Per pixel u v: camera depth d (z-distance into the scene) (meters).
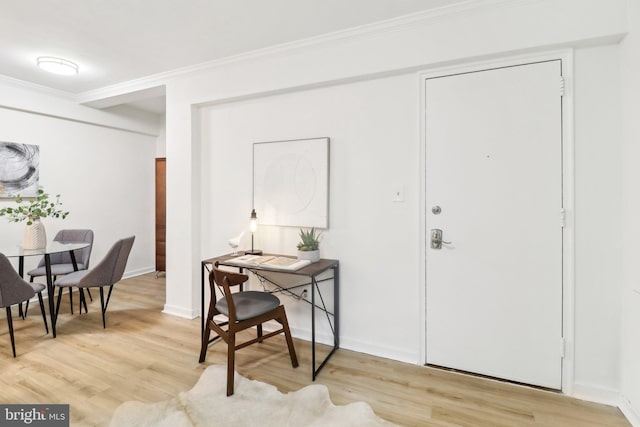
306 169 2.67
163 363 2.34
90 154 4.20
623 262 1.85
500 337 2.14
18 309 3.35
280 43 2.57
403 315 2.41
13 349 2.41
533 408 1.88
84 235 3.64
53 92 3.66
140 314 3.29
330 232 2.63
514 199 2.08
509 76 2.07
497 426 1.73
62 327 2.96
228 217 3.07
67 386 2.05
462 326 2.24
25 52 2.73
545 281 2.03
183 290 3.21
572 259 1.96
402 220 2.39
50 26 2.32
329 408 1.85
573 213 1.95
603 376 1.93
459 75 2.19
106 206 4.40
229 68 2.88
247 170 2.96
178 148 3.18
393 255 2.43
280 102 2.79
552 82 1.98
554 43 1.89
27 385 2.06
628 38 1.76
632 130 1.75
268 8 2.10
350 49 2.41
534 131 2.02
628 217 1.79
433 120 2.27
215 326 2.20
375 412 1.83
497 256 2.13
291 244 2.81
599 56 1.89
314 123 2.66
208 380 2.12
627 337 1.81
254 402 1.90
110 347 2.58
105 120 4.25
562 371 2.01
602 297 1.92
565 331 1.99
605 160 1.89
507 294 2.12
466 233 2.21
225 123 3.05
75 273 3.21
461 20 2.10
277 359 2.42
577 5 1.84
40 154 3.69
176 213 3.22
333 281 2.62
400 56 2.26
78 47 2.64
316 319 2.71
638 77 1.68
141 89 3.38
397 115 2.38
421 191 2.31
